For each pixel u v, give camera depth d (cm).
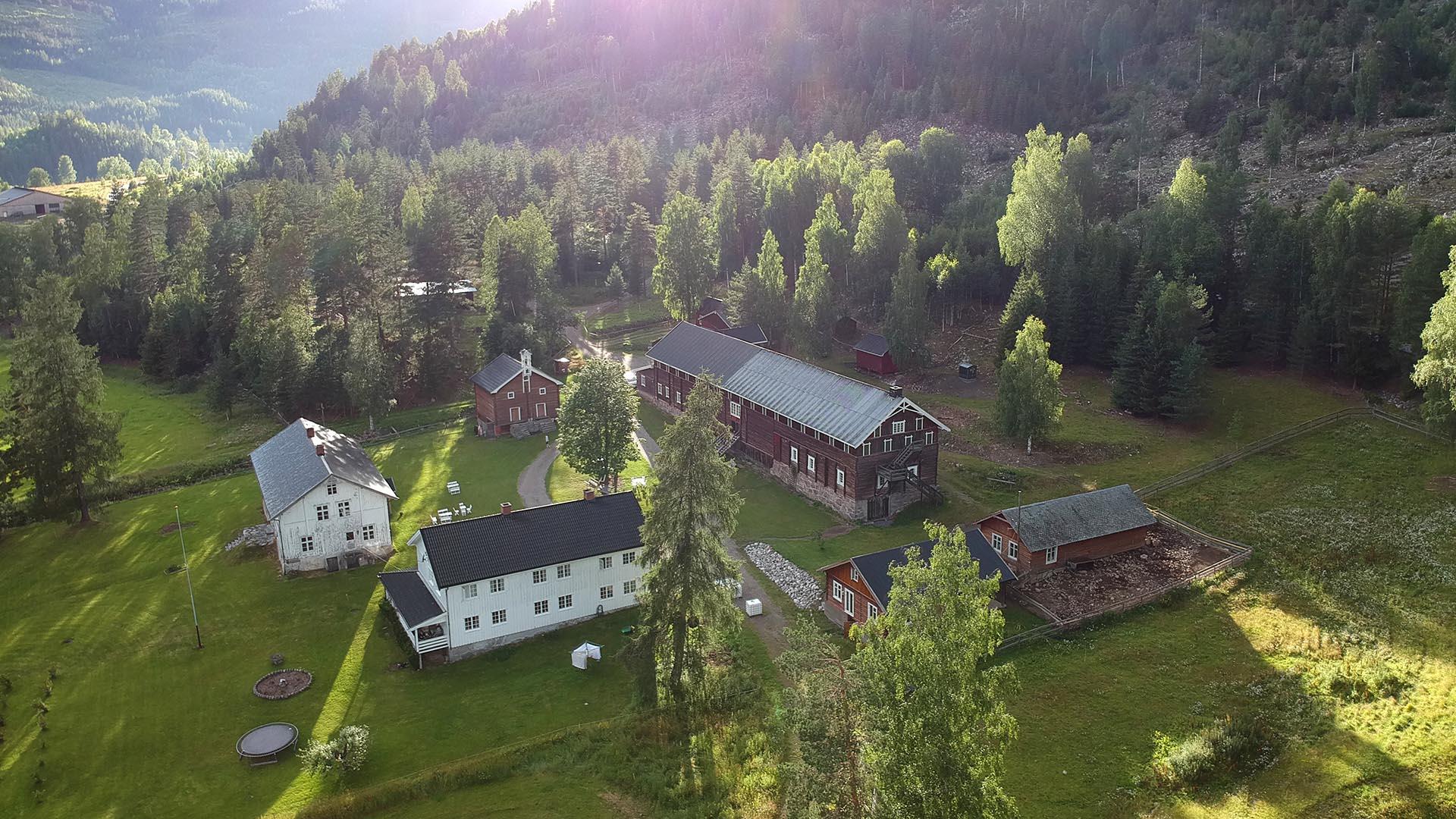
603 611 6009
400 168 17312
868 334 10775
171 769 4528
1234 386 8638
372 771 4466
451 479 8256
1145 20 18662
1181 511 6644
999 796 2923
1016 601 5719
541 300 11400
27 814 4247
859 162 15088
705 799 4203
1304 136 14088
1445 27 14688
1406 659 4897
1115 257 9825
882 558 5397
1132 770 4272
